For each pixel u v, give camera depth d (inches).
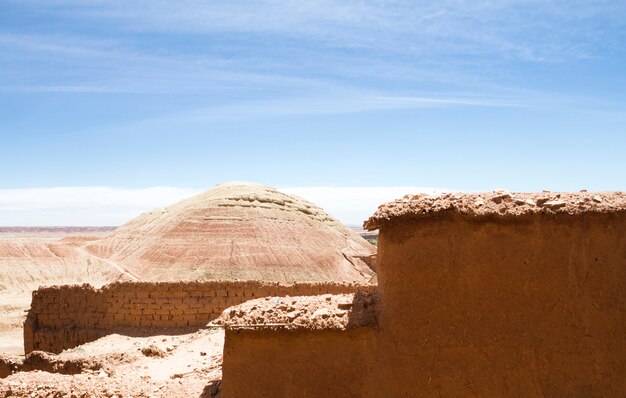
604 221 395.9
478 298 398.9
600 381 392.8
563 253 394.3
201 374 554.3
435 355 402.9
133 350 724.0
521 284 395.9
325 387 408.8
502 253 397.1
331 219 2116.1
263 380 411.2
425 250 406.9
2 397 490.9
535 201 401.7
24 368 738.8
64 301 1068.5
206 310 1027.3
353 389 406.9
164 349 722.2
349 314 417.1
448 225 404.5
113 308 1045.8
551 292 394.3
